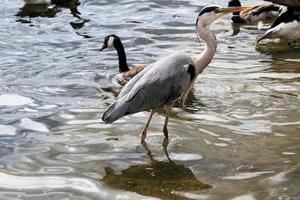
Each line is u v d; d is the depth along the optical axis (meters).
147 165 12.36
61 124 14.76
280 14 23.19
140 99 13.01
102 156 12.84
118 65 19.78
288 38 21.25
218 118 14.80
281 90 16.62
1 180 11.85
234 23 24.59
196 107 15.54
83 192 11.30
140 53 20.92
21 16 26.28
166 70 13.25
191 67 13.52
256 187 11.23
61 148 13.33
